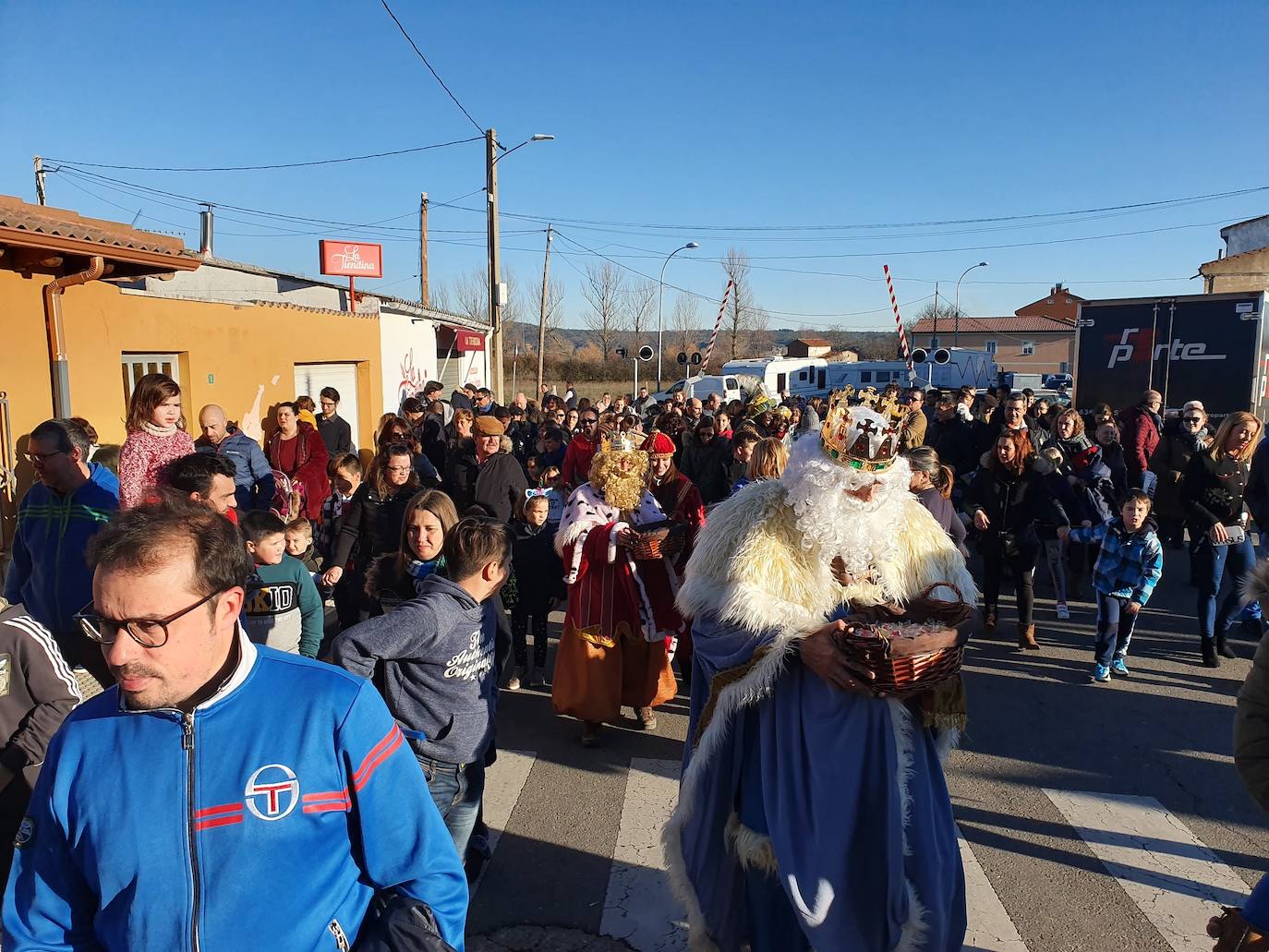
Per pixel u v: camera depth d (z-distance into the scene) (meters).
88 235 6.56
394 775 1.75
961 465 11.12
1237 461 6.32
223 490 4.05
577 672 5.02
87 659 4.21
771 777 2.74
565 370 57.72
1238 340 12.01
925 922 2.53
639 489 5.04
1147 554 5.97
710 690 2.91
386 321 14.92
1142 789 4.59
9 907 1.60
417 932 1.66
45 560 4.16
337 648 2.91
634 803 4.45
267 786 1.60
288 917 1.58
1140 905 3.55
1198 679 6.22
